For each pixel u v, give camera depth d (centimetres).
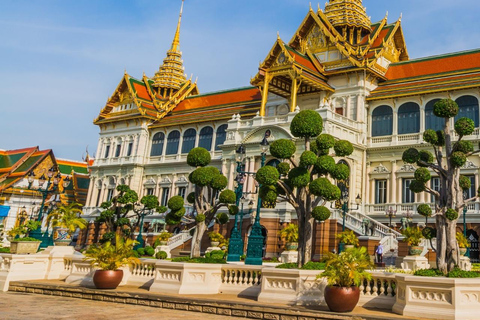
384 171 4953
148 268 2123
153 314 1628
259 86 5478
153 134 7075
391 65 5619
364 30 5831
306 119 2158
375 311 1571
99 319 1492
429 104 4859
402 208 4681
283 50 5078
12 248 2402
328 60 5588
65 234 2681
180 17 8388
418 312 1452
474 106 4588
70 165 9219
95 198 7294
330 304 1545
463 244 3170
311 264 1780
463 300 1434
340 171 2091
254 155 4925
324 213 1970
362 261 1592
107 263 2016
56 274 2394
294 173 2017
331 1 6081
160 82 7644
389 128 5059
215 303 1691
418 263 2886
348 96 5238
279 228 4334
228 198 2519
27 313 1565
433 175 4625
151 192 6806
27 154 7956
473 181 4403
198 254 2453
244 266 1900
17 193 7250
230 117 6128
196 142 6531
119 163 7088
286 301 1659
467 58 5031
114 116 7488
